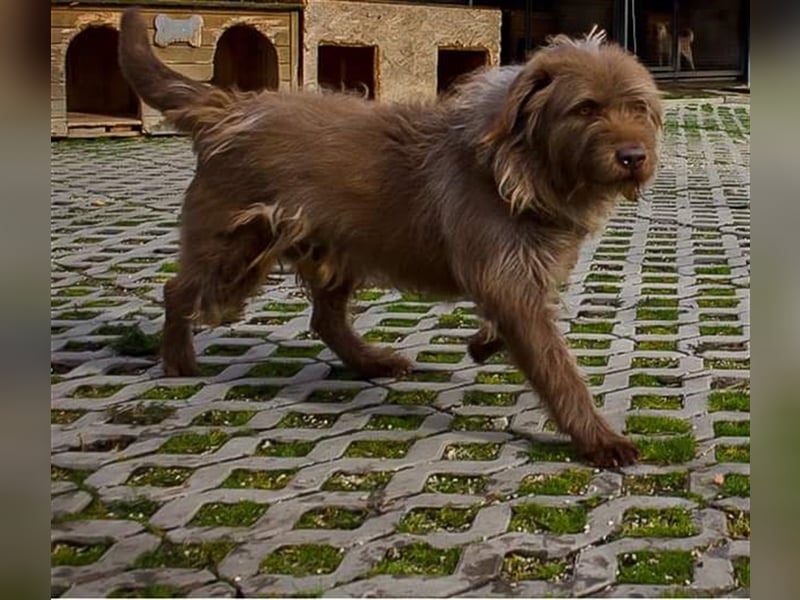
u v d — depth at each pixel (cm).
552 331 179
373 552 144
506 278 177
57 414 196
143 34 219
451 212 182
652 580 136
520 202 174
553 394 176
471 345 222
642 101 170
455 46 634
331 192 193
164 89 213
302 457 176
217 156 202
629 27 894
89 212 387
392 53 611
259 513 156
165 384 212
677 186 454
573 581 136
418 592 133
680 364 221
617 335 241
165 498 161
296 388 210
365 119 195
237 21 563
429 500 159
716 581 136
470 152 181
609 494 161
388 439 183
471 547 145
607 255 323
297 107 200
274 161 196
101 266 309
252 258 204
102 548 146
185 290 210
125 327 250
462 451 178
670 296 275
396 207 190
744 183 463
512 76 182
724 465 171
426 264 191
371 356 218
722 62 970
